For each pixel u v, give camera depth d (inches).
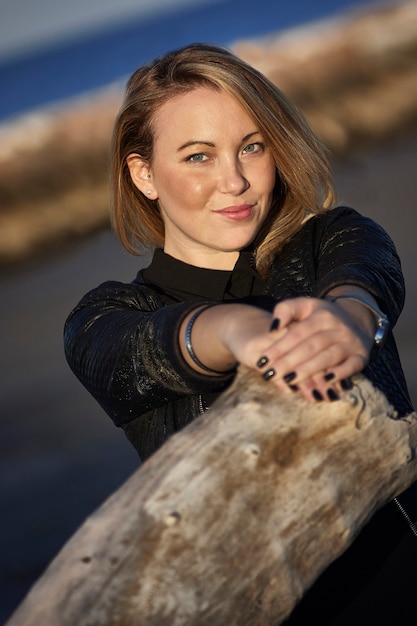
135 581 67.6
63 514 283.3
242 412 70.2
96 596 67.4
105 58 4185.5
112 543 68.4
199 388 80.4
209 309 78.4
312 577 72.2
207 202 95.0
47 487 305.1
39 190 893.8
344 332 69.4
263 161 95.5
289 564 70.6
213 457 69.3
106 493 292.5
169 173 95.9
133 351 83.1
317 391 69.6
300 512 70.3
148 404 85.1
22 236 796.0
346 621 86.6
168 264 101.0
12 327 562.6
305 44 1178.6
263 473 69.5
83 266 702.5
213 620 68.6
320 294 82.3
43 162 931.3
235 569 68.9
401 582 87.5
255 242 101.2
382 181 672.4
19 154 948.0
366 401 72.2
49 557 258.1
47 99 3978.8
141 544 68.0
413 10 1344.7
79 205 862.5
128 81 100.4
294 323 70.5
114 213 108.0
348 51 1109.1
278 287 95.2
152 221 107.5
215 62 94.0
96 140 984.3
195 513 68.4
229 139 93.6
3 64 4178.2
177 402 91.0
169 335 79.2
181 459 69.6
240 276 99.4
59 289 648.4
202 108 93.4
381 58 1085.8
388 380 87.5
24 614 68.1
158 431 91.0
